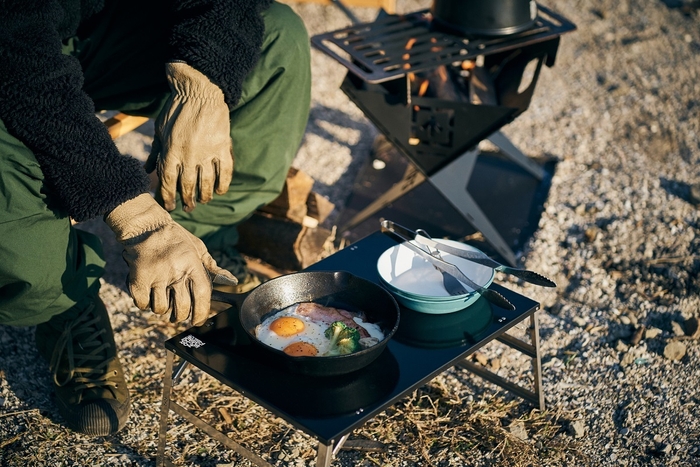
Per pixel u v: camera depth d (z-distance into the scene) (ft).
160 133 7.00
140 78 8.00
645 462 7.04
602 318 8.87
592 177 11.41
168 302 6.01
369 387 5.61
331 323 6.13
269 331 6.02
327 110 13.10
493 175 11.66
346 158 12.01
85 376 7.18
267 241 9.13
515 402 7.67
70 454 6.87
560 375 8.07
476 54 8.43
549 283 6.37
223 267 8.41
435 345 6.07
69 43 8.13
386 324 6.09
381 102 8.80
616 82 13.80
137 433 7.19
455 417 7.48
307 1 15.64
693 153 11.91
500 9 8.61
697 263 9.56
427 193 11.26
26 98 5.84
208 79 6.82
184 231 6.28
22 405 7.39
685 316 8.84
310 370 5.56
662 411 7.61
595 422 7.50
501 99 10.05
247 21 7.04
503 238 10.30
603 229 10.32
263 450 7.04
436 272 6.77
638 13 16.10
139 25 7.73
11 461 6.74
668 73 14.03
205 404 7.60
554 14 9.31
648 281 9.38
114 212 6.19
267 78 7.59
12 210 6.02
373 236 7.41
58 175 6.05
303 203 9.06
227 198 8.09
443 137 8.84
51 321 7.38
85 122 6.07
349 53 8.48
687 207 10.68
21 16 5.91
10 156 5.93
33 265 6.29
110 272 9.42
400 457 7.03
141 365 8.02
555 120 12.83
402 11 15.71
